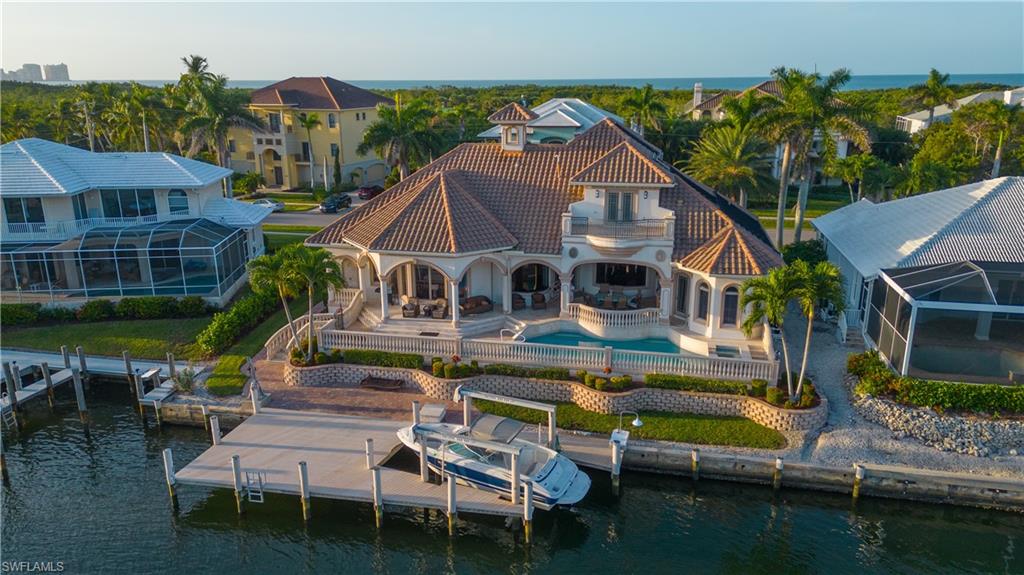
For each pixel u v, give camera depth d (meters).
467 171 38.94
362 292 37.47
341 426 28.45
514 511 23.31
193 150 64.25
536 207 36.41
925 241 33.41
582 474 25.11
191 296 40.75
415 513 24.34
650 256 33.50
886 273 31.53
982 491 24.69
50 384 32.78
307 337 34.38
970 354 28.27
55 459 28.83
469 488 24.69
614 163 34.12
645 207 33.84
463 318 35.03
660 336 34.28
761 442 27.11
